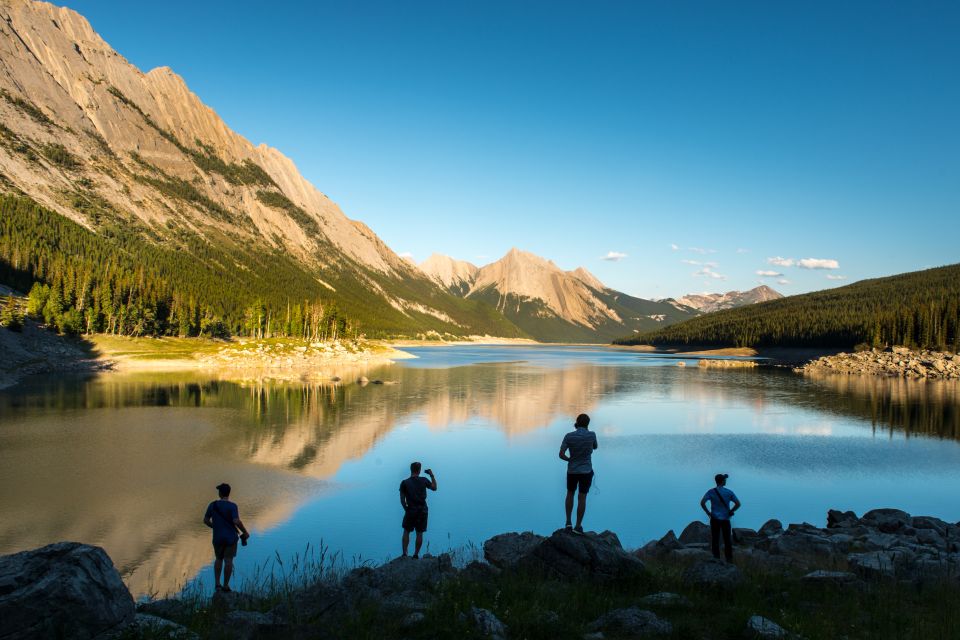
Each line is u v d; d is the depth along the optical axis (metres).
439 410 66.62
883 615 11.53
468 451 45.56
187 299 169.12
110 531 26.83
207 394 75.06
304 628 10.51
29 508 29.48
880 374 126.00
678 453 45.41
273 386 87.50
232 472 37.50
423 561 15.48
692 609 11.80
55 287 127.81
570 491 16.12
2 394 70.31
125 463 38.72
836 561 16.91
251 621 10.69
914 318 157.88
